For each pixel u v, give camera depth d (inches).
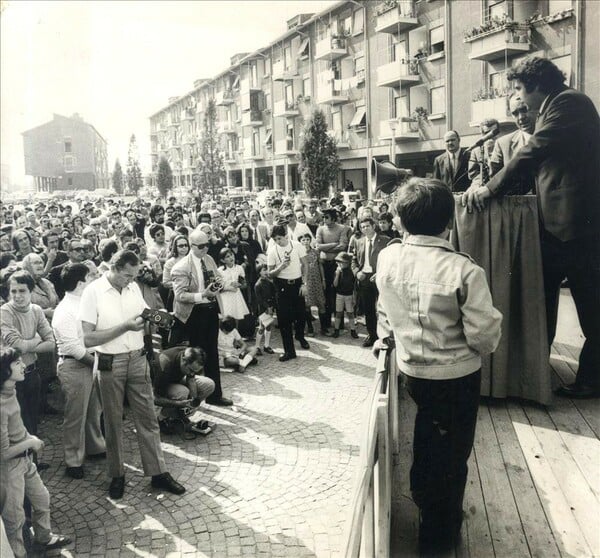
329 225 354.3
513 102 151.9
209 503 158.9
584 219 143.1
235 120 1729.8
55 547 136.6
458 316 88.1
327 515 150.9
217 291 224.5
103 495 165.6
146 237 433.1
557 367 174.4
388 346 113.7
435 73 888.3
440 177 226.5
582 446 124.6
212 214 376.5
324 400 238.2
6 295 207.3
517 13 706.2
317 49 1193.4
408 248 92.7
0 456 121.2
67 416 176.2
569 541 93.7
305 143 1042.7
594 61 583.2
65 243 331.6
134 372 163.2
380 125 1033.5
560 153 140.3
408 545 99.3
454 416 91.2
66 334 174.4
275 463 181.9
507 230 147.5
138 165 2042.3
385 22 953.5
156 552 136.3
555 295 155.5
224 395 247.3
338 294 341.7
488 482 111.3
